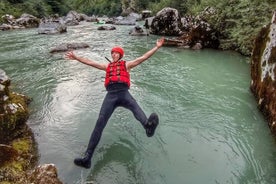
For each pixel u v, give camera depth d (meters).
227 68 9.07
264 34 6.72
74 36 16.97
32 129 5.28
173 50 11.90
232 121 5.50
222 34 12.41
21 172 3.88
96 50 12.32
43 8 37.72
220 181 3.91
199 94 6.81
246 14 11.17
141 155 4.48
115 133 5.11
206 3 17.45
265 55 6.28
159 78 8.00
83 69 9.18
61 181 3.86
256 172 4.08
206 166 4.21
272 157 4.42
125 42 14.33
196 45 12.21
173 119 5.57
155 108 6.03
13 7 32.28
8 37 16.88
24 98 6.39
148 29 19.66
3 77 5.61
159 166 4.22
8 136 4.86
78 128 5.33
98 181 3.89
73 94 6.96
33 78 8.30
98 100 6.57
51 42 14.70
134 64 4.69
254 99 6.49
